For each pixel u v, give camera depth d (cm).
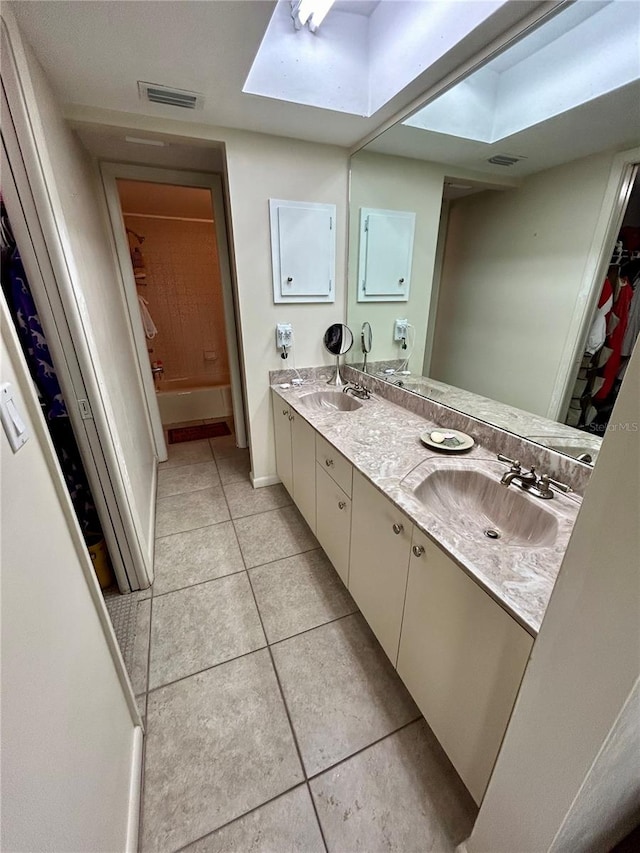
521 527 113
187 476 289
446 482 131
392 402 210
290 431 220
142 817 100
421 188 175
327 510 175
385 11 147
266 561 198
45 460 73
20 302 139
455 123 146
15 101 106
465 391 164
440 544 92
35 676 57
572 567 52
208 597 174
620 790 73
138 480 208
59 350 133
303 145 202
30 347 145
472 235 153
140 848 95
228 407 425
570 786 59
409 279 195
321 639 153
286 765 112
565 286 117
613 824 83
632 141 94
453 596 91
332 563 183
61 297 127
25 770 51
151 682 135
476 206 149
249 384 241
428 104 150
